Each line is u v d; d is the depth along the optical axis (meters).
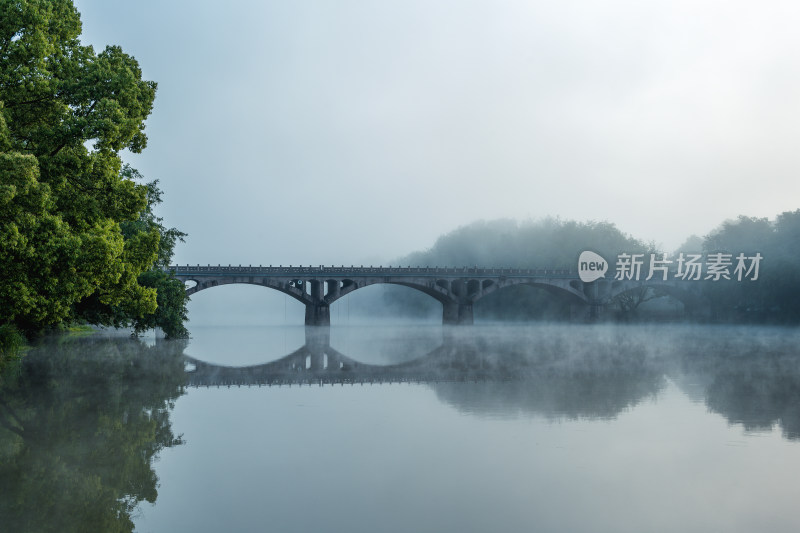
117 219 28.61
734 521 11.61
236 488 13.53
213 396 27.59
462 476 14.42
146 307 35.72
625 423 20.80
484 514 11.96
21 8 24.06
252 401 26.22
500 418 21.81
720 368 40.22
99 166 26.67
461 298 132.38
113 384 30.53
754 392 28.38
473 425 20.55
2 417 21.28
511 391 28.91
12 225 21.75
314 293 124.19
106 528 11.14
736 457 16.25
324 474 14.60
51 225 23.47
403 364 44.78
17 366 37.97
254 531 11.05
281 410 23.83
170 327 69.06
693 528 11.24
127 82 26.20
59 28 27.38
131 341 67.31
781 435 18.92
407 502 12.65
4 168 20.58
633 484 13.81
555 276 134.88
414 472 14.79
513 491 13.34
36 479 14.06
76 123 24.39
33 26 24.45
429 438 18.52
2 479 14.03
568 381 32.97
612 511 12.12
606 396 27.12
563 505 12.46
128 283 30.77
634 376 35.19
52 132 24.42
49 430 19.30
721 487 13.61
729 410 23.48
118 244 26.31
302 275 120.94
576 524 11.46
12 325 41.31
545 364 43.47
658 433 19.16
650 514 11.95
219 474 14.61
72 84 25.53
